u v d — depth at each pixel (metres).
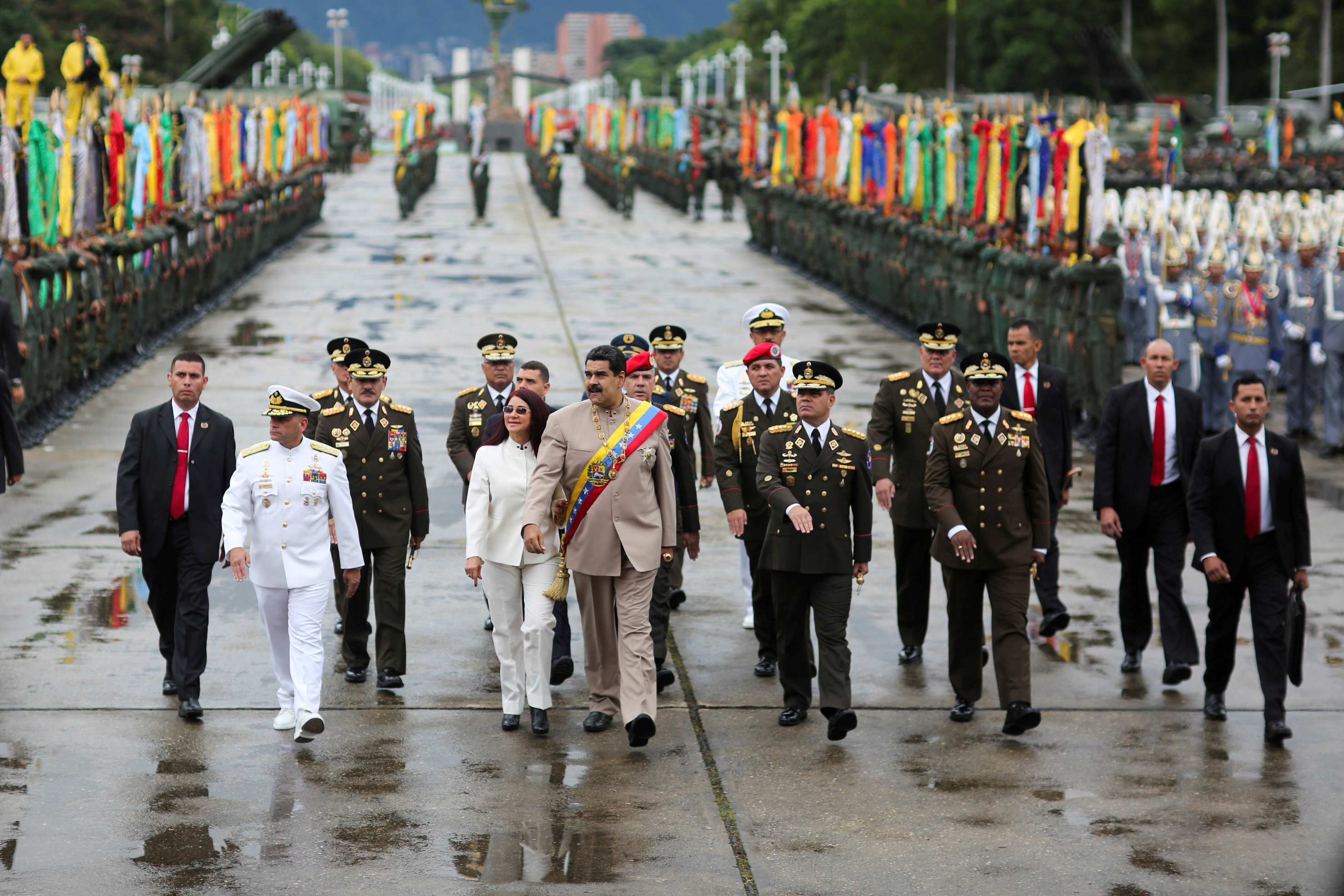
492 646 23.86
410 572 28.19
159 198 55.09
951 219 56.53
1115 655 23.83
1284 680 19.88
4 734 19.33
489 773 18.31
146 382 47.47
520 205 131.12
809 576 19.98
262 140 85.69
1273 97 187.25
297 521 19.20
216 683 21.62
